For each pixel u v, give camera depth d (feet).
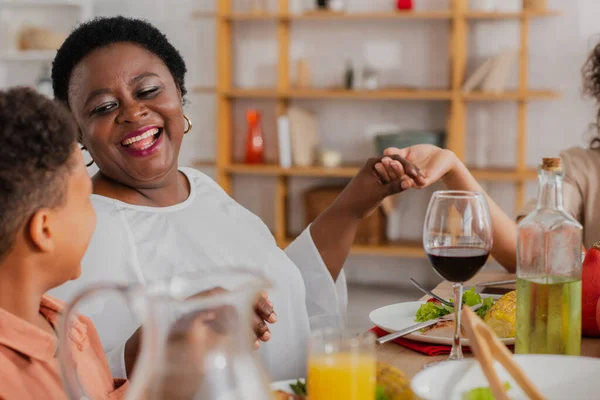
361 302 14.21
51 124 2.53
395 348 4.00
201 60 15.57
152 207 5.27
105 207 5.09
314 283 5.85
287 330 5.49
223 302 1.93
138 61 5.15
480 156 14.43
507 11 13.76
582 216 7.44
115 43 5.16
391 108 14.98
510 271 6.14
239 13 14.61
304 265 5.88
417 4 14.61
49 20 16.02
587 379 2.77
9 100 2.50
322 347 2.61
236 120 15.61
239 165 14.83
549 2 14.10
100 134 5.08
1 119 2.47
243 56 15.51
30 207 2.51
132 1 15.61
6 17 16.07
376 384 2.76
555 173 3.40
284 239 15.21
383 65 14.98
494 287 5.54
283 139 14.58
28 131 2.48
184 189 5.65
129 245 4.96
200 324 1.90
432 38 14.70
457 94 13.80
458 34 13.84
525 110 14.29
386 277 15.44
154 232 5.14
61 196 2.59
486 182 14.74
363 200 5.79
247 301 1.97
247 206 15.83
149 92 5.15
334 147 15.31
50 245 2.60
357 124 15.16
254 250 5.46
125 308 4.71
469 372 2.70
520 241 3.44
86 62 5.10
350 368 2.56
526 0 13.87
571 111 14.24
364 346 2.61
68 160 2.61
